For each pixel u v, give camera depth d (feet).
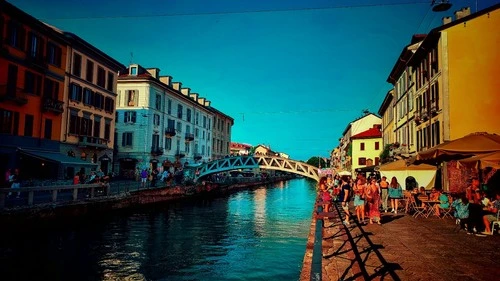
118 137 147.64
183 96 180.24
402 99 118.73
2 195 50.75
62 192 79.51
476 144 36.32
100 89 118.73
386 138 157.79
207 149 222.28
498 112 73.05
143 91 147.43
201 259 47.80
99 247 52.26
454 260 25.71
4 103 80.33
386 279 21.40
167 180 121.19
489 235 35.76
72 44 103.65
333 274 22.81
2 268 40.32
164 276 40.40
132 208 86.89
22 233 52.80
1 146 79.05
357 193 46.78
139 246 53.88
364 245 31.24
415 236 35.29
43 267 41.63
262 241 59.98
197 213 96.32
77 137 106.42
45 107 91.66
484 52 75.10
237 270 42.98
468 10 87.20
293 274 41.63
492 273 22.44
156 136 155.33
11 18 81.82
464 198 38.29
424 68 91.76
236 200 139.64
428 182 66.33
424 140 91.40
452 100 75.05
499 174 59.31
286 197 158.40
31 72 88.33
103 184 78.74
